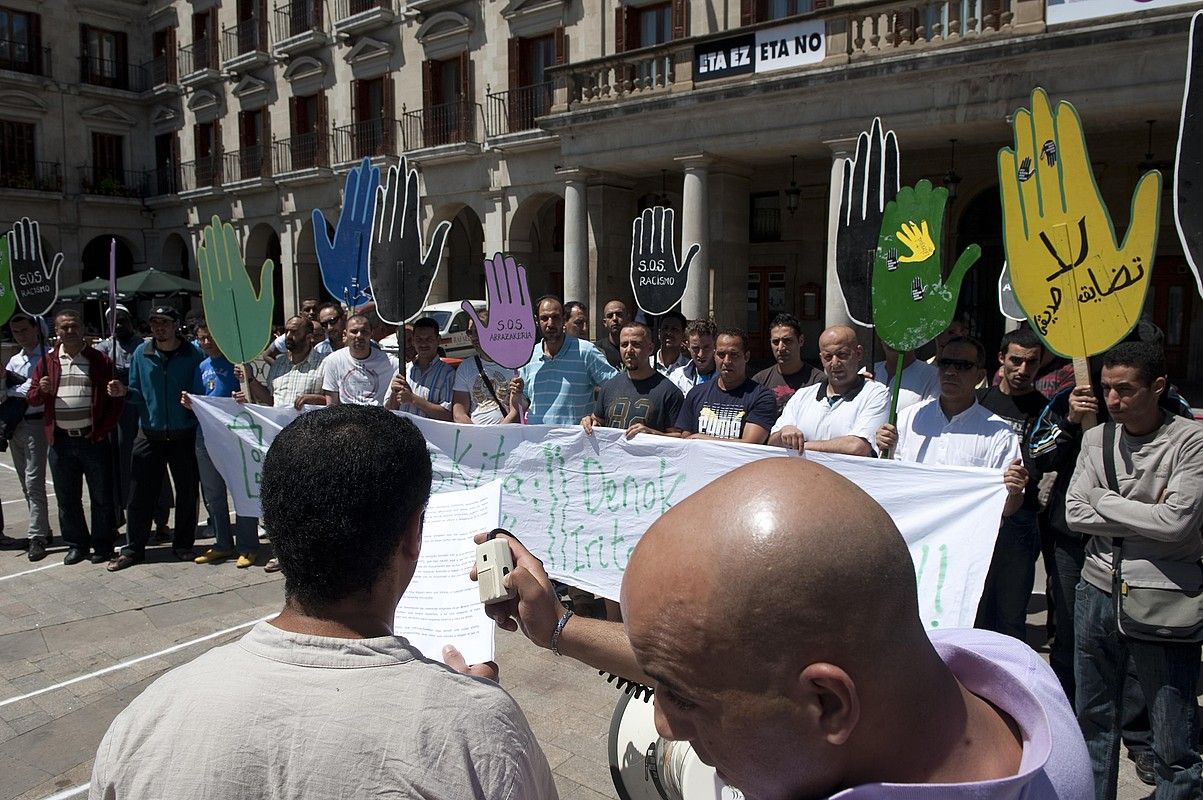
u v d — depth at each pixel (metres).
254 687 1.20
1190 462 2.63
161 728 1.17
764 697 0.82
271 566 5.99
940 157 15.66
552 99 17.25
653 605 0.88
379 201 5.28
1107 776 2.92
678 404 4.86
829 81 12.85
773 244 18.34
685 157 15.02
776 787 0.88
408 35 22.20
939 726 0.90
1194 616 2.62
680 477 4.12
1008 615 3.85
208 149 29.17
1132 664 2.86
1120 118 11.42
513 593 1.65
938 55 11.78
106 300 20.02
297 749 1.15
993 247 16.03
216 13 27.92
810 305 17.94
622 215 17.77
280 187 25.86
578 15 18.80
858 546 0.82
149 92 30.56
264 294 5.37
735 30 14.02
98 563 6.25
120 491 6.65
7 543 6.77
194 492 6.36
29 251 6.67
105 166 31.09
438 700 1.22
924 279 3.51
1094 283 3.20
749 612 0.80
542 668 4.34
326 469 1.30
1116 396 2.76
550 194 19.83
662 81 15.40
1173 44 10.38
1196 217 2.82
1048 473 3.88
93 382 6.13
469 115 20.94
